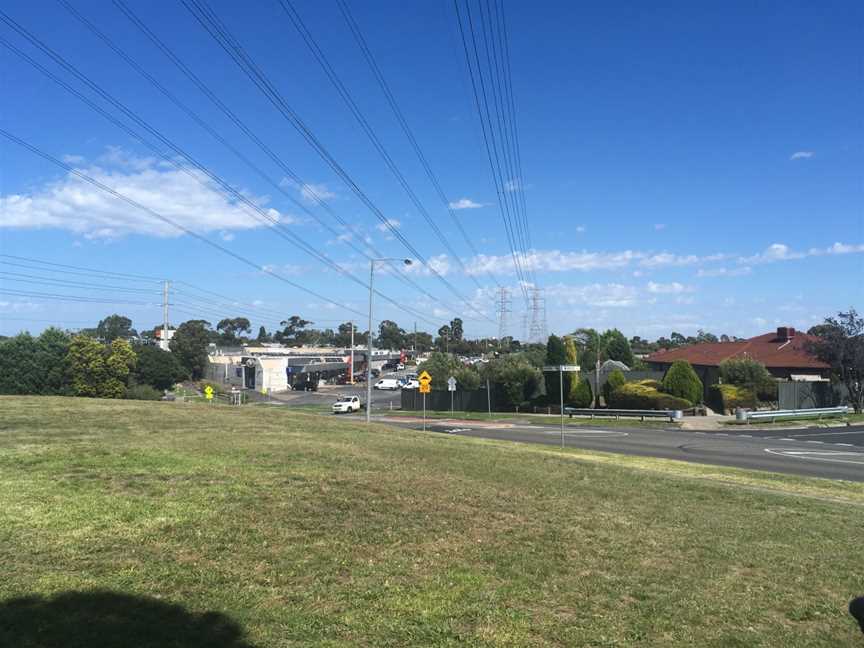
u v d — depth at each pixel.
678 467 19.56
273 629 5.07
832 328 45.09
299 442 16.58
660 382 51.75
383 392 100.81
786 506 12.60
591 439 32.19
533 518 9.63
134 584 5.72
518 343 144.25
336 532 7.89
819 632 5.99
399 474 12.33
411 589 6.25
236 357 129.75
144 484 9.62
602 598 6.46
